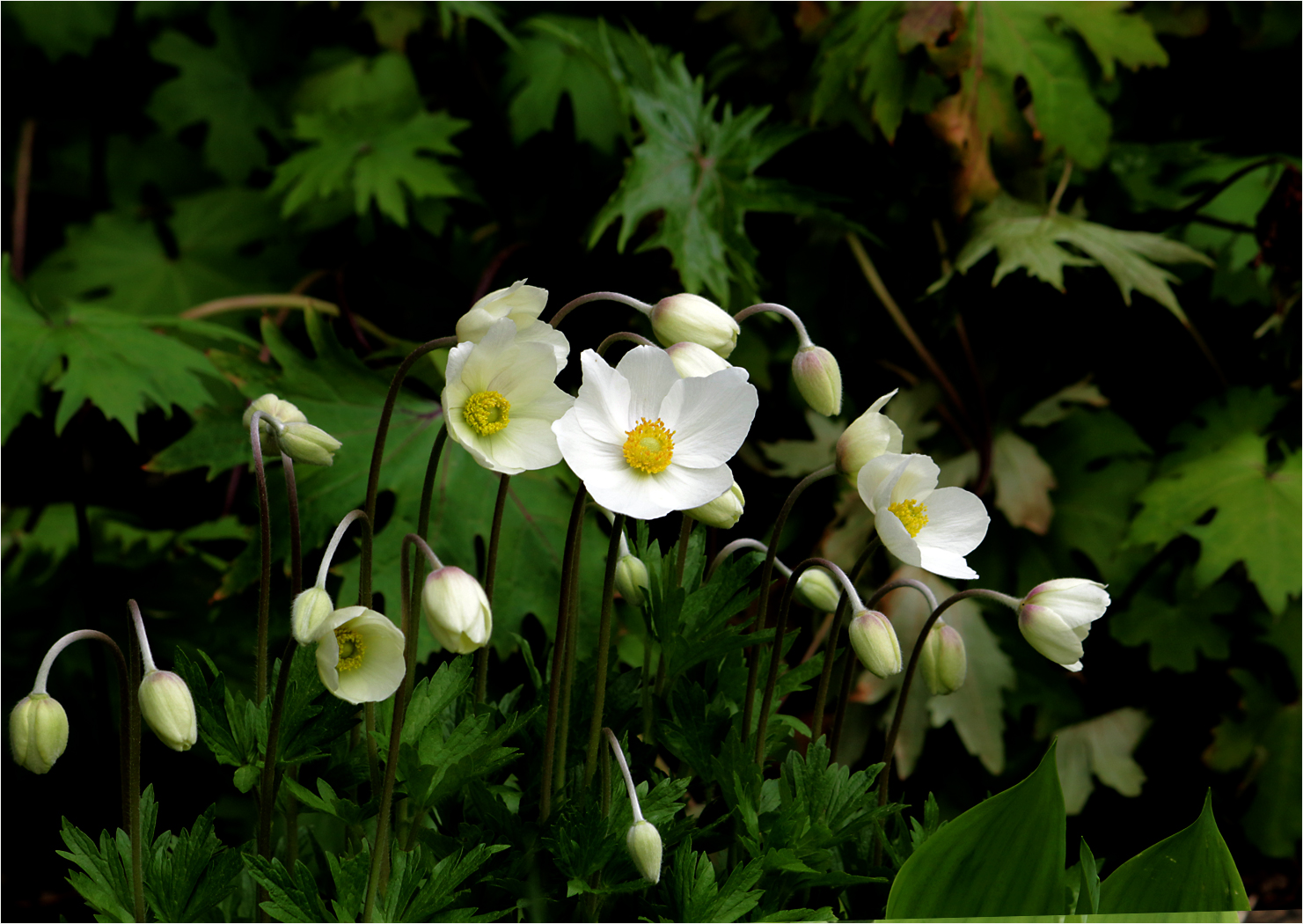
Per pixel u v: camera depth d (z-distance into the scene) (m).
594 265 1.23
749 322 1.21
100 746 1.16
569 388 1.21
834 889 0.99
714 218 1.16
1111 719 1.21
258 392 1.10
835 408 0.96
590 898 0.96
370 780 0.96
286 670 0.93
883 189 1.21
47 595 1.23
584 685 1.00
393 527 1.09
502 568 1.09
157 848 0.95
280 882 0.93
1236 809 1.23
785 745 1.03
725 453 0.94
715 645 0.97
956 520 0.96
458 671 0.95
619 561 0.99
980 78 1.15
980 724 1.17
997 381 1.24
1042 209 1.19
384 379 1.12
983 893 0.94
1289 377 1.22
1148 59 1.15
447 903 0.94
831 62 1.16
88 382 1.11
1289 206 1.18
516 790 0.99
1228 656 1.22
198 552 1.26
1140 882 0.96
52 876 1.20
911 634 1.18
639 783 0.99
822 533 1.21
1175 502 1.19
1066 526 1.23
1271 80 1.26
